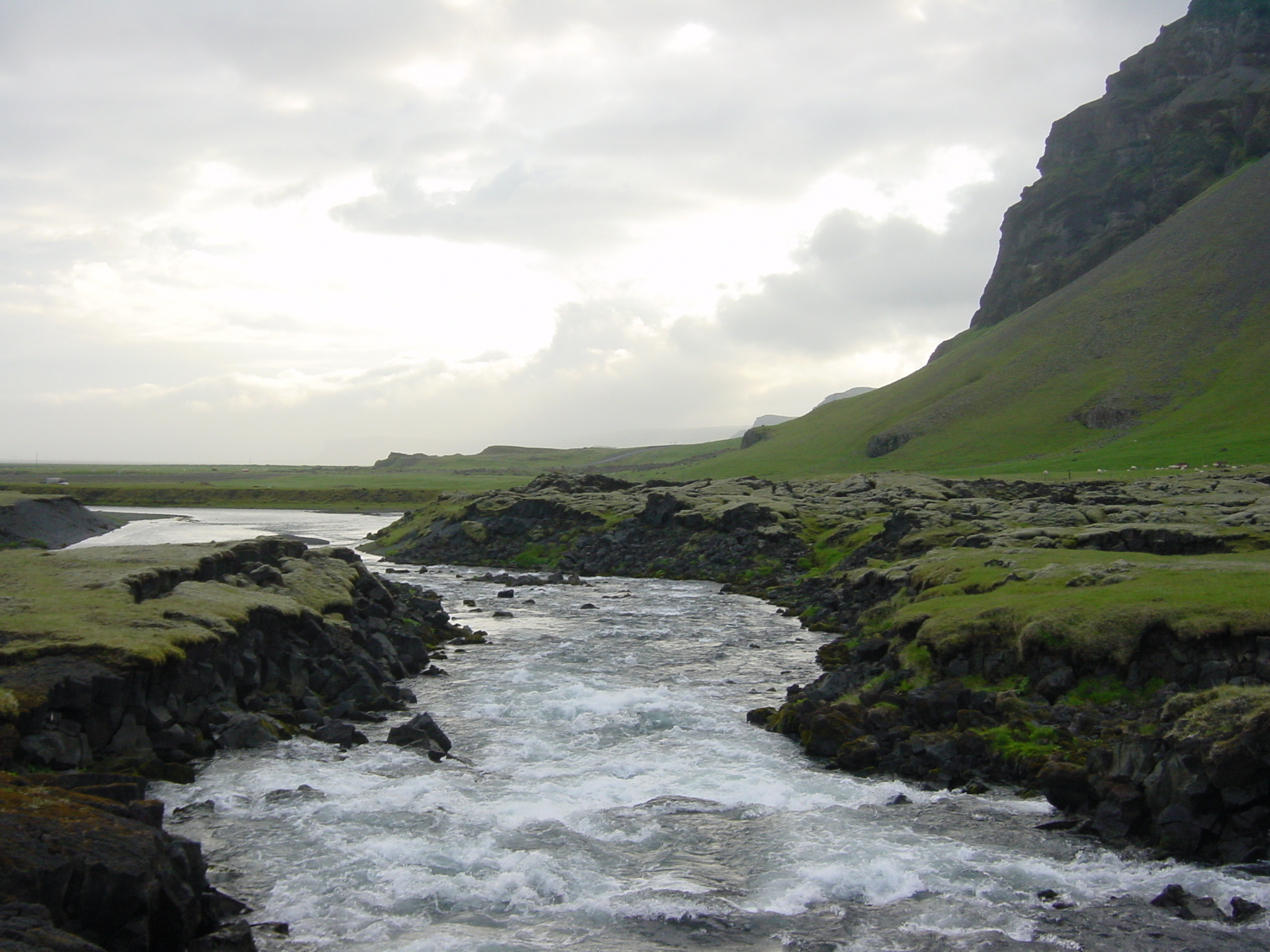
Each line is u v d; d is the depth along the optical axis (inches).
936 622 1734.7
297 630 1851.6
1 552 2237.9
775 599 3218.5
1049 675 1485.0
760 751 1440.7
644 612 2992.1
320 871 959.0
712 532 4311.0
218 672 1553.9
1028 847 1050.7
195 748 1352.1
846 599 2800.2
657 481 6181.1
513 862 992.2
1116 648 1464.1
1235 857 983.6
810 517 4439.0
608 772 1331.2
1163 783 1066.7
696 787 1261.1
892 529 3560.5
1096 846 1055.0
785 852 1030.4
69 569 1977.1
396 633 2148.1
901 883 954.7
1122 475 5580.7
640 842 1061.1
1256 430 6678.2
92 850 729.0
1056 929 855.7
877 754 1357.0
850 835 1080.8
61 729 1203.9
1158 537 2453.2
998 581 2003.0
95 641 1366.9
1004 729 1364.4
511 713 1686.8
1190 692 1277.1
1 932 611.5
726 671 2071.9
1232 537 2379.4
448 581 3860.7
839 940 836.0
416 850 1015.6
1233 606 1465.3
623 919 869.8
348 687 1764.3
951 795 1233.4
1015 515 3558.1
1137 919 875.4
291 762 1338.6
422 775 1293.1
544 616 2898.6
